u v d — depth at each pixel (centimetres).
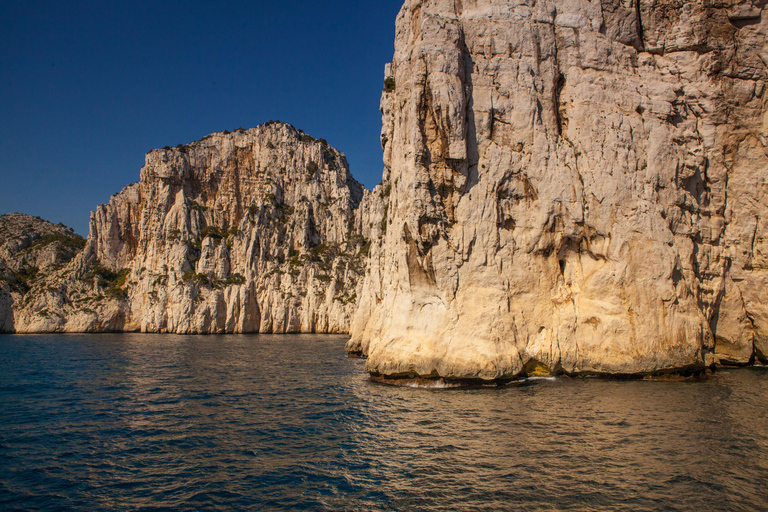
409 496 1125
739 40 2934
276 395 2439
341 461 1398
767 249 2881
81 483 1287
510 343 2469
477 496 1110
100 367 3672
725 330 2889
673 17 2941
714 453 1355
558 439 1488
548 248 2636
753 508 1038
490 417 1766
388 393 2345
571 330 2561
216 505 1131
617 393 2120
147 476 1331
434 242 2536
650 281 2523
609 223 2589
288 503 1125
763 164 2897
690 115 2894
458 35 2608
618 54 2805
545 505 1055
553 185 2620
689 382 2386
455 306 2500
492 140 2650
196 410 2109
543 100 2712
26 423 1912
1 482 1301
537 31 2750
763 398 2006
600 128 2666
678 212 2686
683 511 1023
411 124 2600
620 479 1186
